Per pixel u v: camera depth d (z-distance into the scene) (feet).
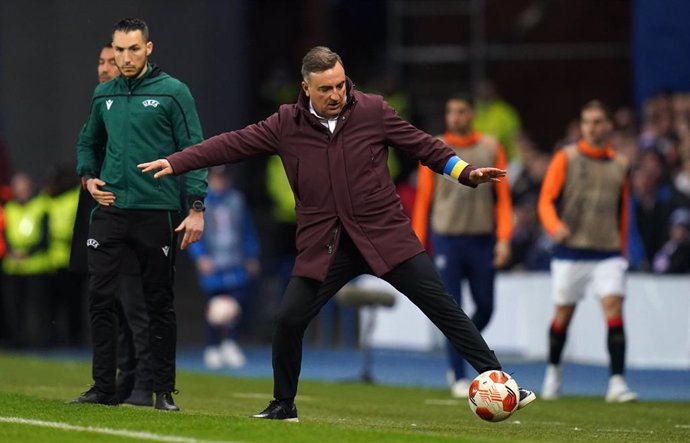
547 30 270.87
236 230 208.64
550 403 145.28
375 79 274.98
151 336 107.96
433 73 273.75
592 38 269.64
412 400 147.23
